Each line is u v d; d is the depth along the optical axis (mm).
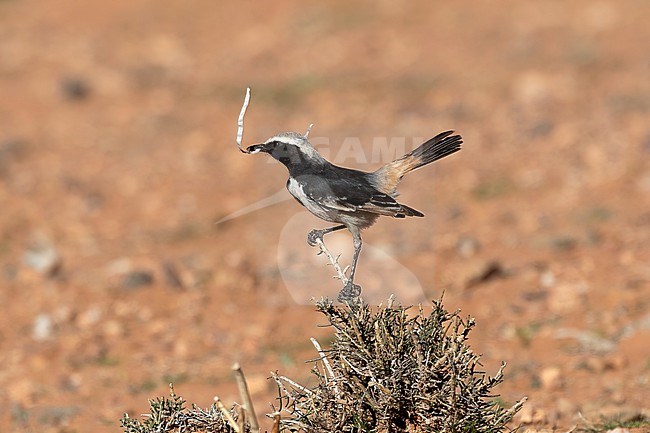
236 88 33375
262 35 39031
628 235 19703
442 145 11492
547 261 18719
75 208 24312
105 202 24766
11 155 28312
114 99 33219
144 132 30000
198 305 17766
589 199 22094
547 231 20438
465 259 19016
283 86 33156
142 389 14211
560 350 14508
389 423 9125
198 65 36250
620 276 17500
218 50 37812
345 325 9148
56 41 39469
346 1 42188
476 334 15438
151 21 41812
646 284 16969
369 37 37844
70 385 14562
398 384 9031
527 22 37938
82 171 27125
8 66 36656
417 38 37344
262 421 11930
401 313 9234
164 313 17594
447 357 8984
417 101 30312
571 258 18797
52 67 36344
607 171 23656
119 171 27000
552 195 22625
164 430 9656
